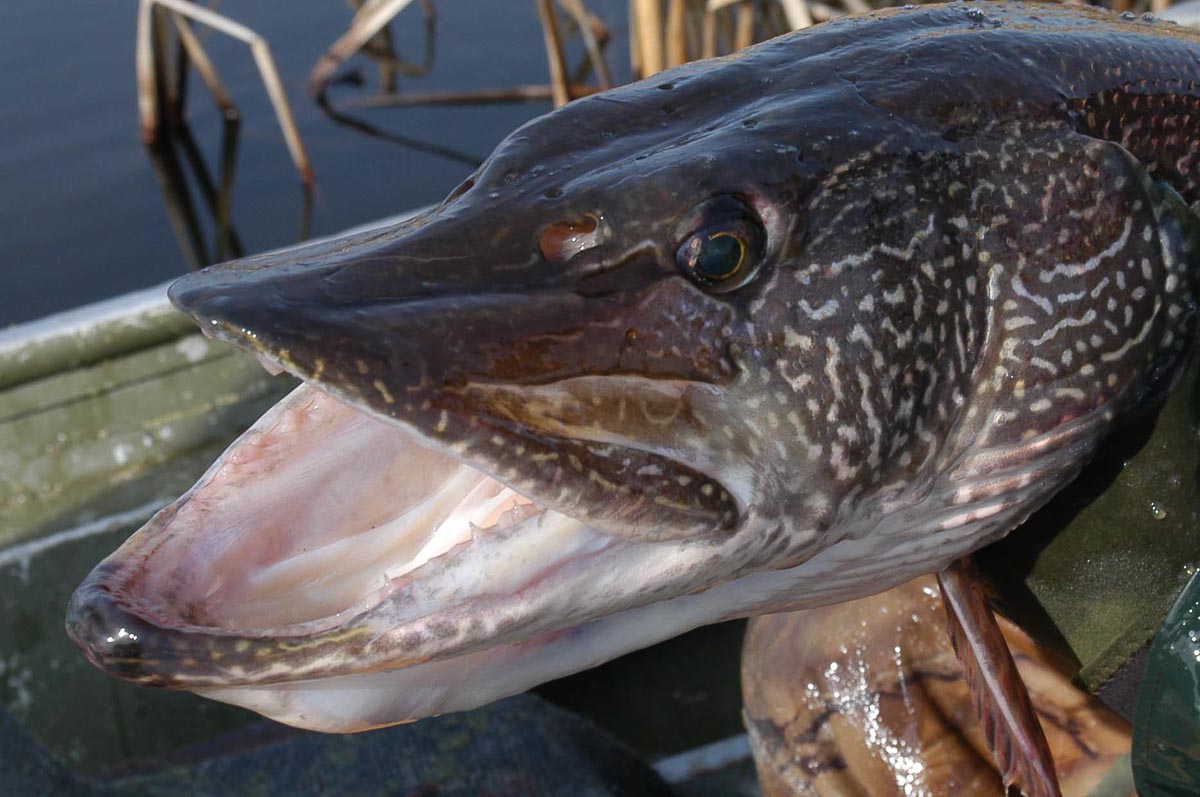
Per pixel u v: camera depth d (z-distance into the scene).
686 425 0.56
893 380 0.58
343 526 0.57
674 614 0.61
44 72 2.93
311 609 0.56
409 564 0.57
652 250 0.56
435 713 0.58
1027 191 0.60
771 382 0.57
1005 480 0.61
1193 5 1.29
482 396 0.54
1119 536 0.64
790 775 0.77
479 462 0.54
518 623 0.55
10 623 1.13
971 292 0.59
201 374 1.25
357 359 0.53
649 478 0.56
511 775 0.88
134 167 2.66
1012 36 0.62
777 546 0.58
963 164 0.59
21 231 2.48
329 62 2.81
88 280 2.37
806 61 0.61
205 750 0.98
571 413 0.55
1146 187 0.61
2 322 2.24
